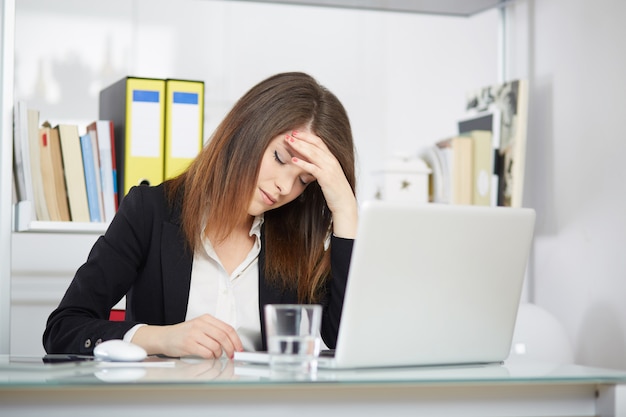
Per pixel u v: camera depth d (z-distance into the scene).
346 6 2.79
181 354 1.41
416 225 1.24
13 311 2.80
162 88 2.48
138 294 1.80
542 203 2.75
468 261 1.31
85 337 1.51
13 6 2.31
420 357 1.31
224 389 1.03
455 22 3.17
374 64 3.11
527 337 2.27
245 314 1.80
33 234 2.82
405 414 1.09
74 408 1.00
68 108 2.83
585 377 1.14
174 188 1.84
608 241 2.41
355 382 1.05
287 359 1.19
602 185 2.43
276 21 3.01
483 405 1.12
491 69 3.09
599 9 2.46
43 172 2.41
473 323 1.36
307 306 1.20
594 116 2.47
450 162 2.76
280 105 1.72
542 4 2.74
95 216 2.46
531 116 2.81
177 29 2.93
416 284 1.27
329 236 1.86
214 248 1.82
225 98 2.96
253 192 1.71
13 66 2.31
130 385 1.00
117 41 2.88
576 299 2.57
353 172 1.83
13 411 0.99
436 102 3.15
